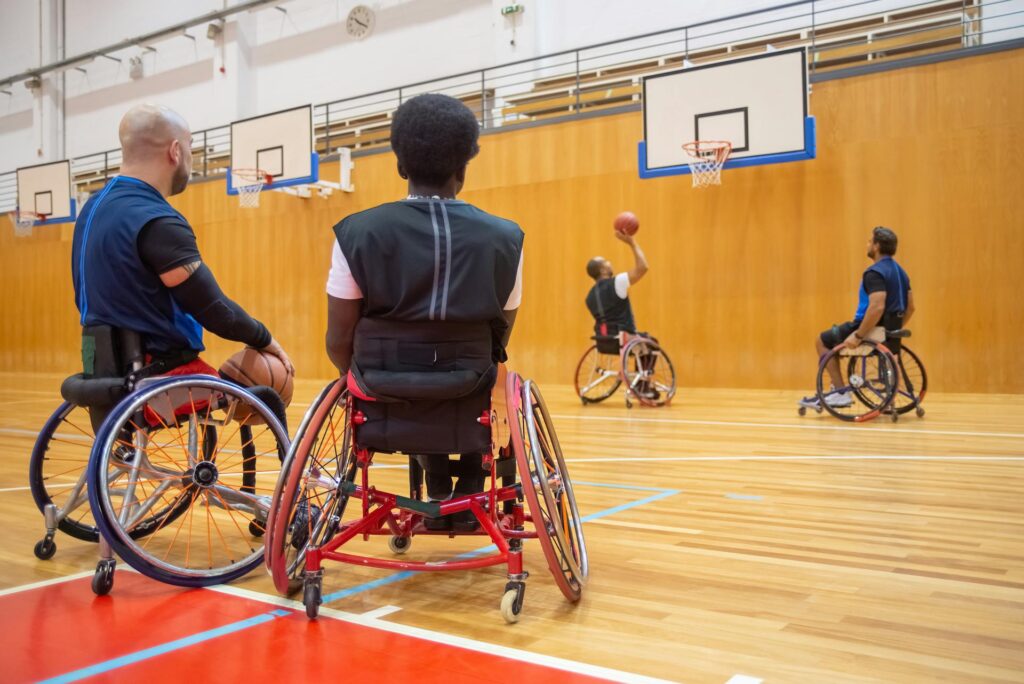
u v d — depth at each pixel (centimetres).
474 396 170
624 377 613
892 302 504
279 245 1052
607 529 243
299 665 139
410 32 1063
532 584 190
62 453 421
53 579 194
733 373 764
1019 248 658
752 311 756
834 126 721
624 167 815
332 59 1127
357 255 162
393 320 166
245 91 1191
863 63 764
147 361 197
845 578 192
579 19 951
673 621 163
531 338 863
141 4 1288
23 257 1316
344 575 198
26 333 1317
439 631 157
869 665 139
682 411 589
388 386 163
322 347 1023
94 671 136
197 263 195
